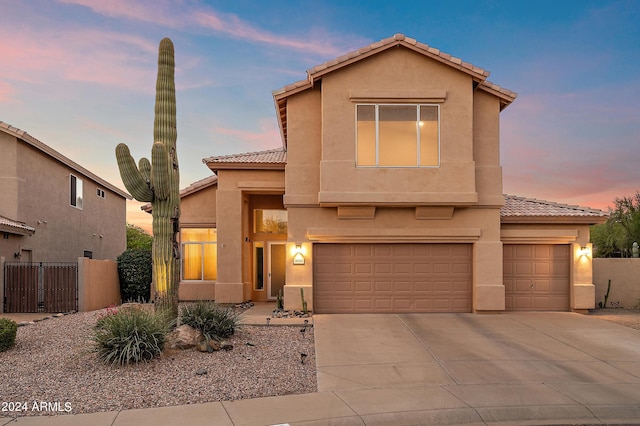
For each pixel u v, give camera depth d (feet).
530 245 50.08
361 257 47.98
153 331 30.01
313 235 46.88
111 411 22.11
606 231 80.79
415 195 45.06
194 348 32.01
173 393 24.41
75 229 78.07
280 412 22.18
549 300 49.73
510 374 28.50
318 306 47.60
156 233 35.29
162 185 34.45
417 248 48.16
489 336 37.93
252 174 57.36
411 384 26.55
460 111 46.11
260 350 32.94
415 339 36.86
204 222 61.77
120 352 28.63
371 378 27.58
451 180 45.50
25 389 24.67
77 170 77.46
